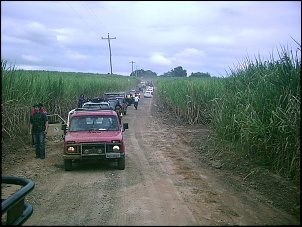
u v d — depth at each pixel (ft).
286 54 34.27
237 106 39.96
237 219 21.16
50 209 23.22
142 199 25.43
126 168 36.42
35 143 41.57
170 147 49.60
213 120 46.75
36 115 41.45
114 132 37.63
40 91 59.11
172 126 73.92
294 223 20.39
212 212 22.50
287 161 29.45
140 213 22.26
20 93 48.75
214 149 42.29
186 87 80.53
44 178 32.27
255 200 25.35
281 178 28.89
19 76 51.70
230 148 39.14
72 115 39.75
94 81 128.98
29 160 40.27
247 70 47.93
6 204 14.51
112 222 20.57
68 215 21.95
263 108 34.78
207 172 34.27
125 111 100.42
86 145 34.76
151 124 78.18
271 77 36.14
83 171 35.27
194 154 44.04
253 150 34.91
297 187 26.94
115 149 35.06
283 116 30.96
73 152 34.81
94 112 40.11
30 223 20.27
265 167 31.99
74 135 36.70
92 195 26.63
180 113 81.87
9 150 43.88
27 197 26.11
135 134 62.69
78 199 25.61
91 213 22.36
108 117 39.58
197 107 74.43
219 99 47.57
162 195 26.43
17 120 47.24
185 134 62.18
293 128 28.50
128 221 20.74
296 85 31.76
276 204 24.47
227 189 28.22
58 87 68.49
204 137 56.44
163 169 35.78
